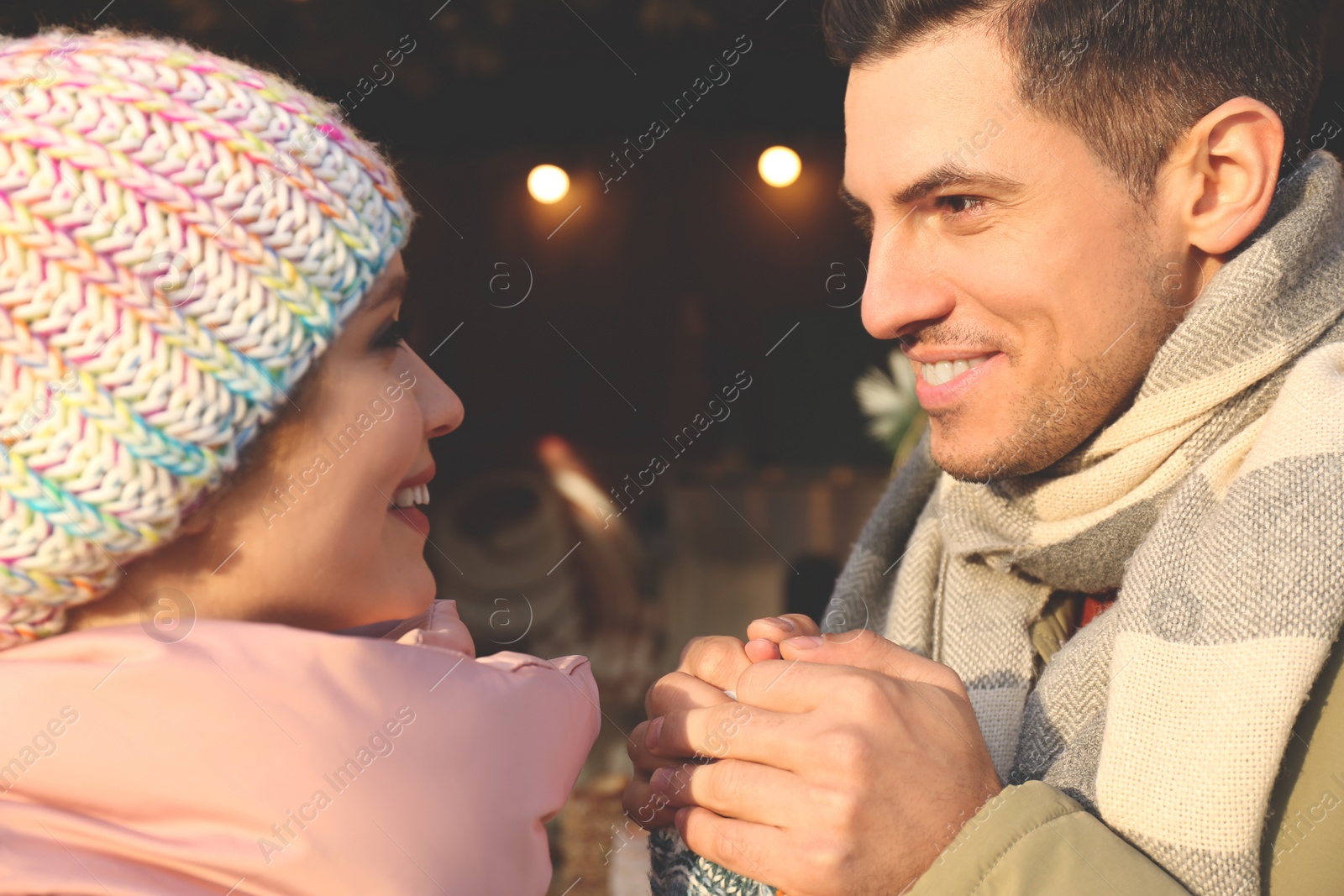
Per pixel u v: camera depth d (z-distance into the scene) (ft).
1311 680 2.64
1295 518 2.77
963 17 3.29
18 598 2.29
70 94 2.31
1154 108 3.26
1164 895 2.55
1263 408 3.24
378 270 2.67
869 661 3.20
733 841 2.83
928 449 4.75
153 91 2.39
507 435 14.97
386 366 2.77
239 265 2.39
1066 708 3.30
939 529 4.32
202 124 2.40
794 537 15.51
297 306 2.46
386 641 2.70
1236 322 3.14
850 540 15.42
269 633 2.44
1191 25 3.23
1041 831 2.67
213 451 2.36
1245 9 3.29
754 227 15.40
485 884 2.42
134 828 2.25
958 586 4.06
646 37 11.35
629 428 15.49
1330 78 7.38
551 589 10.94
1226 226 3.34
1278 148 3.30
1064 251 3.31
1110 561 3.60
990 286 3.37
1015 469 3.59
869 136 3.49
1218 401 3.22
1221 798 2.65
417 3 9.98
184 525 2.41
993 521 3.85
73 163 2.25
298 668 2.41
